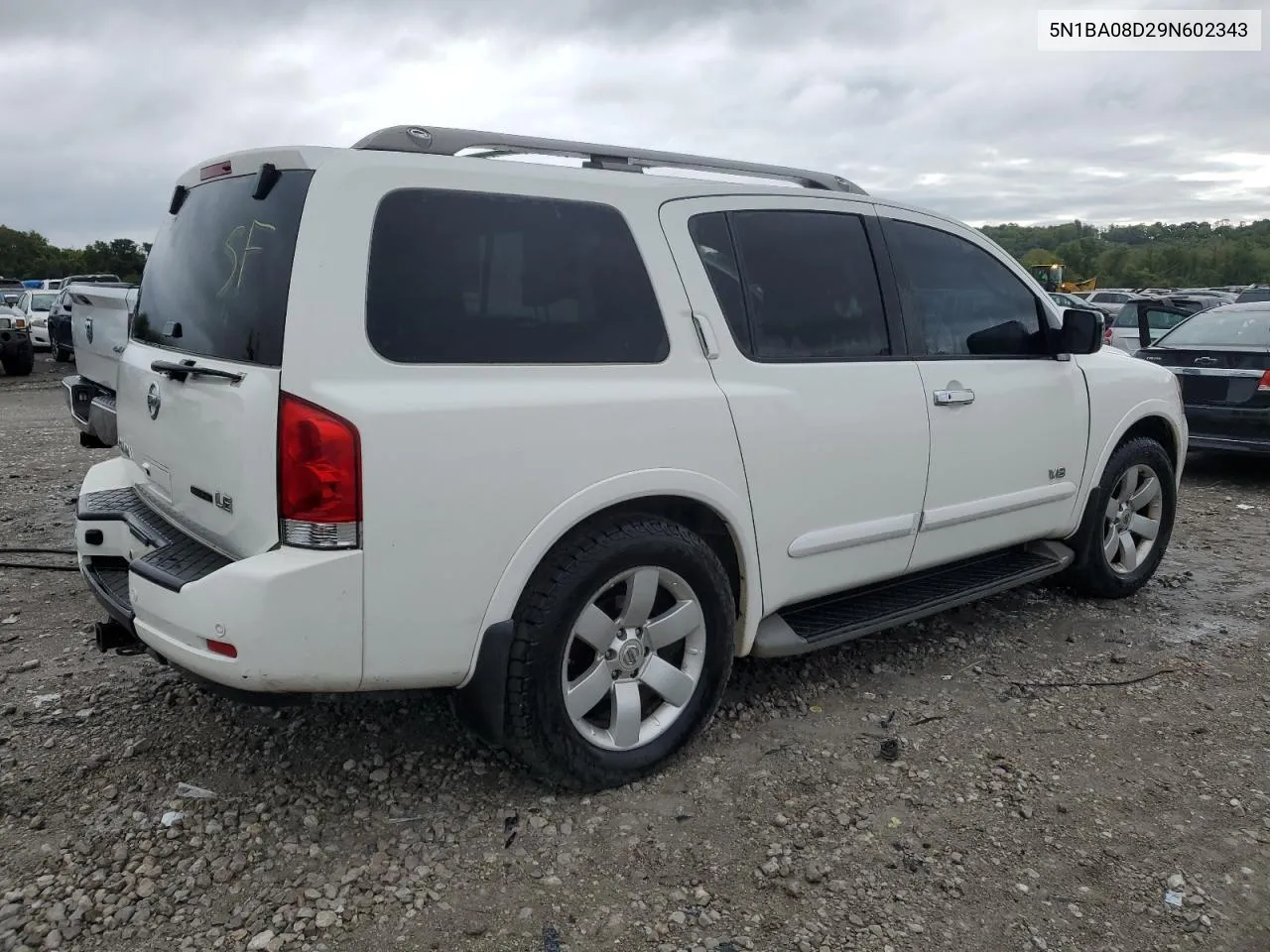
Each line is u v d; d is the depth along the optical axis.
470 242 2.71
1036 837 2.83
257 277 2.57
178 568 2.61
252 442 2.48
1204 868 2.70
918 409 3.67
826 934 2.41
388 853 2.68
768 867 2.64
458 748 3.24
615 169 3.22
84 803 2.87
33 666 3.85
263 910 2.43
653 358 3.01
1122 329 13.33
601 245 2.97
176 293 3.13
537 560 2.73
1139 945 2.40
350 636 2.48
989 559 4.43
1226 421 7.84
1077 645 4.31
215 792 2.95
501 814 2.88
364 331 2.50
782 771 3.16
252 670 2.41
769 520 3.27
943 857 2.72
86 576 3.21
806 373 3.36
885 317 3.69
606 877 2.61
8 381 18.36
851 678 3.89
